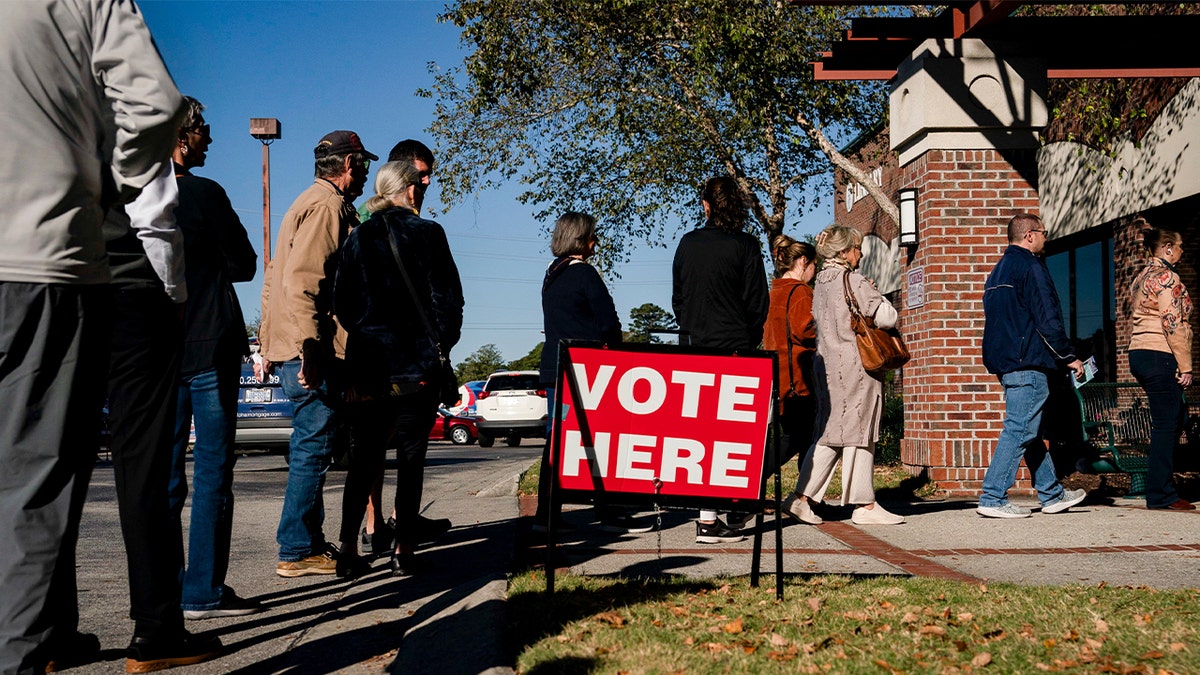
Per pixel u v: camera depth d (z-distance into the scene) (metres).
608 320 6.33
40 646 2.48
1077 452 8.38
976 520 6.92
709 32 14.39
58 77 2.48
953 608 3.92
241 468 16.11
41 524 2.48
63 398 2.51
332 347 5.12
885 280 28.70
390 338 4.91
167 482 3.43
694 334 6.21
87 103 2.57
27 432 2.46
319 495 5.32
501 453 21.25
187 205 4.15
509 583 4.46
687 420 4.12
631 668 3.04
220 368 4.22
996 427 8.41
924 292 8.61
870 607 3.94
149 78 2.54
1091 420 8.55
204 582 4.27
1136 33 8.84
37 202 2.45
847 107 15.34
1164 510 7.45
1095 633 3.50
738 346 6.16
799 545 5.88
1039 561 5.31
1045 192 17.42
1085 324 16.89
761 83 14.30
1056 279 17.94
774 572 4.87
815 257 7.07
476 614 3.73
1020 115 8.52
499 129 20.73
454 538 6.41
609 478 4.08
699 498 4.12
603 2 16.78
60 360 2.51
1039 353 6.93
